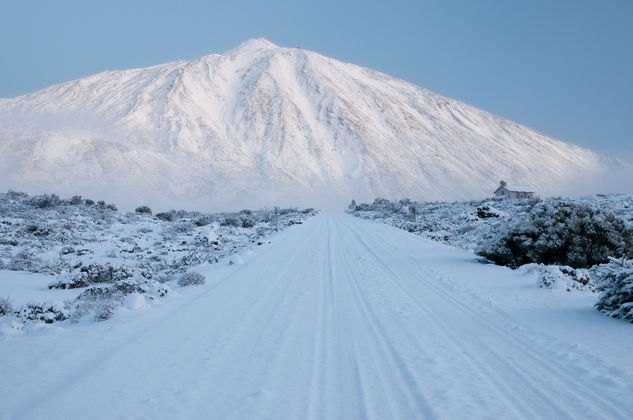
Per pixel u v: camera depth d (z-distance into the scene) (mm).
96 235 30172
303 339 6914
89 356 6273
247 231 35750
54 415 4387
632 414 4145
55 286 14320
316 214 71125
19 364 6000
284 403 4633
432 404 4508
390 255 17531
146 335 7273
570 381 4992
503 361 5723
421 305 9031
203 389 5023
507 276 12195
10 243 24672
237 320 8156
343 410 4449
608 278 8383
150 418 4301
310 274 13320
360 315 8336
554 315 7949
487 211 34250
